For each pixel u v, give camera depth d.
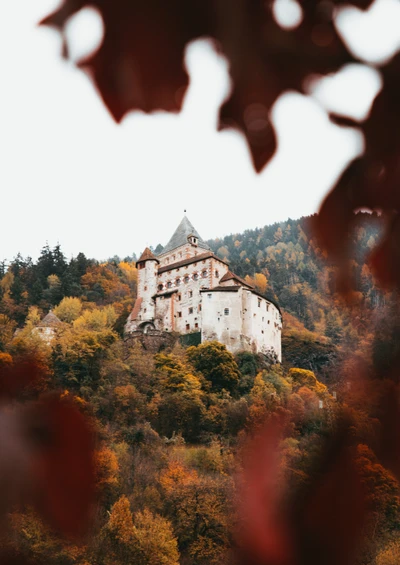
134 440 56.22
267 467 2.17
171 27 1.74
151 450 53.75
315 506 2.05
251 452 2.24
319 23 1.82
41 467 1.85
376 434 2.11
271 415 2.40
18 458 1.85
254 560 2.04
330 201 2.03
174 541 30.75
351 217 2.02
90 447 1.92
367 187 1.99
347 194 2.01
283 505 2.09
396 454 2.09
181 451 55.66
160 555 29.28
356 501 2.06
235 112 1.90
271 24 1.80
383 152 1.96
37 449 1.88
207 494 32.56
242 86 1.86
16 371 1.96
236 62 1.82
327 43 1.82
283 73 1.84
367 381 2.16
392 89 1.84
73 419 1.93
